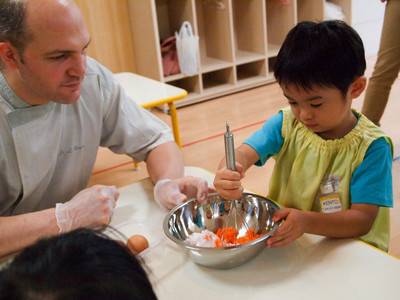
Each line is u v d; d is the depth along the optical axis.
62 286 0.32
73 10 0.85
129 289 0.33
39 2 0.82
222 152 2.56
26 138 0.98
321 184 0.95
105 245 0.36
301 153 0.97
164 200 0.98
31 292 0.32
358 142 0.90
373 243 0.94
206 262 0.75
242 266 0.77
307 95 0.82
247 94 3.61
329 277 0.71
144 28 3.27
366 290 0.68
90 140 1.16
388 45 2.02
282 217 0.78
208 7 3.63
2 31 0.84
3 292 0.32
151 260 0.80
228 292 0.71
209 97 3.54
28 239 0.87
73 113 1.09
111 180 2.38
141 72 3.54
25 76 0.89
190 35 3.30
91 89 1.12
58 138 1.05
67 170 1.13
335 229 0.80
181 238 0.85
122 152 1.26
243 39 3.94
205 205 0.89
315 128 0.88
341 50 0.79
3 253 0.86
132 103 1.23
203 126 2.98
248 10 3.75
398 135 2.54
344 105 0.84
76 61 0.88
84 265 0.33
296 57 0.80
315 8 3.83
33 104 0.99
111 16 3.34
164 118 3.21
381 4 4.18
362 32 4.18
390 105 2.99
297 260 0.77
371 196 0.85
